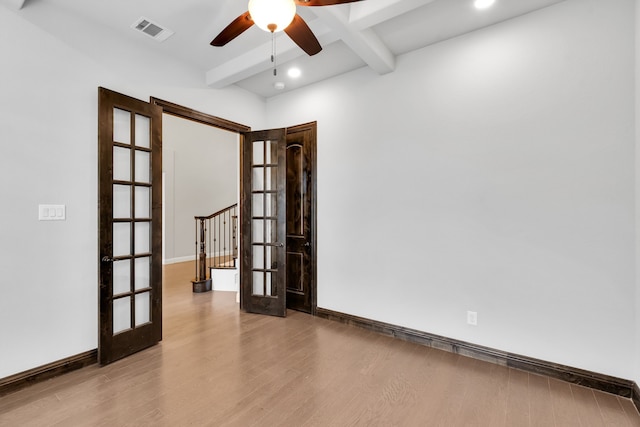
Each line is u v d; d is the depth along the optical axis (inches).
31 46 90.4
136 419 74.4
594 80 87.6
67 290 97.0
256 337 124.4
